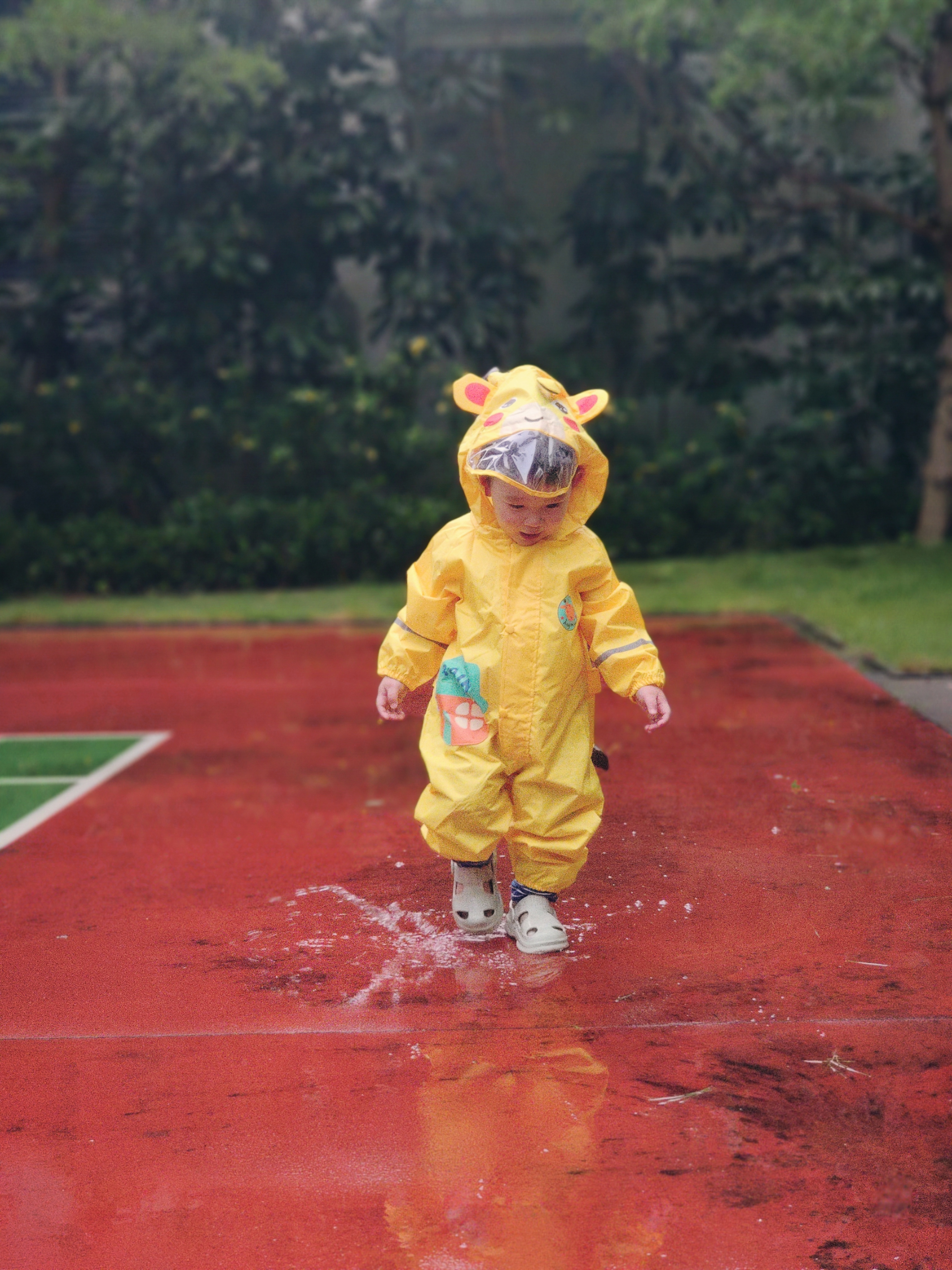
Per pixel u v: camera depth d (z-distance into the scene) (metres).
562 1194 4.34
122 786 10.49
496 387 6.27
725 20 21.97
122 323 28.06
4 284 28.38
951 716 11.61
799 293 25.70
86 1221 4.28
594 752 6.33
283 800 9.84
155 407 26.06
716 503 25.67
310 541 24.72
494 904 6.64
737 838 8.29
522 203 28.67
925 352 26.53
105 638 19.36
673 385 27.78
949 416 24.81
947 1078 5.06
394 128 27.66
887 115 25.12
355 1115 4.90
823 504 26.16
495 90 26.58
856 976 6.07
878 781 9.56
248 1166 4.58
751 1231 4.11
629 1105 4.91
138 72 26.06
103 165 26.61
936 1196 4.27
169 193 26.72
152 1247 4.13
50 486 26.38
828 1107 4.86
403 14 26.89
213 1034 5.66
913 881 7.39
